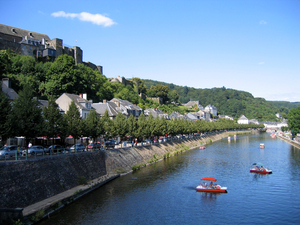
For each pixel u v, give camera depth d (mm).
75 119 54438
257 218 37000
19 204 32188
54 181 39750
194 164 73188
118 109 99812
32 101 44938
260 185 52688
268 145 127688
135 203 41312
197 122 150875
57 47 123312
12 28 112938
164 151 88625
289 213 38719
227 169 66938
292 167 70250
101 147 66312
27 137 43469
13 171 33656
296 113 141375
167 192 47219
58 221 33375
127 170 60781
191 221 35594
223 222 35500
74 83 100062
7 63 94688
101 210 37781
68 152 52500
